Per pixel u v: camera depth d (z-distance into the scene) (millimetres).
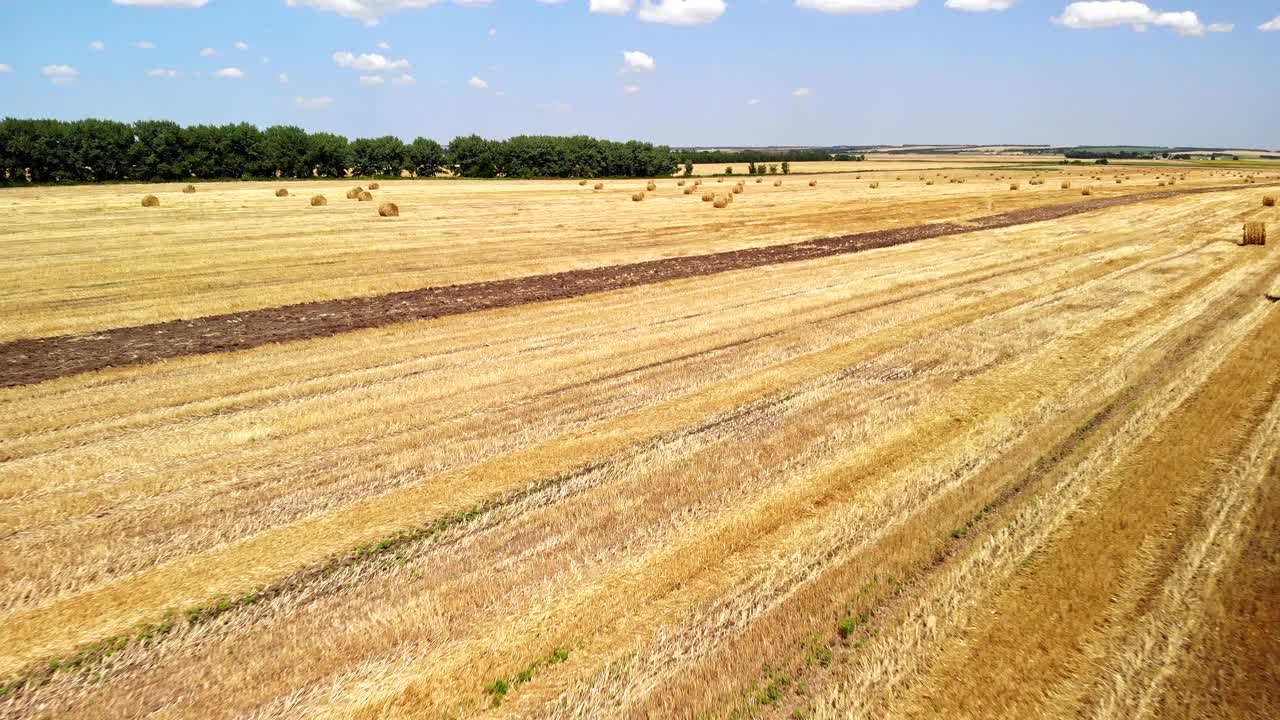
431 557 5895
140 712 4309
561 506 6719
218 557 5941
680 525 6320
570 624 5012
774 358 11422
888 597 5211
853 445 7938
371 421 9031
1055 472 7094
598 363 11445
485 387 10336
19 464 7789
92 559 5918
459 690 4434
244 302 16828
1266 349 10867
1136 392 9266
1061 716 4133
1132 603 5062
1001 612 5004
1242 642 4660
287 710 4305
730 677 4477
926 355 11281
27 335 13852
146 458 7957
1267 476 6844
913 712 4180
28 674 4629
